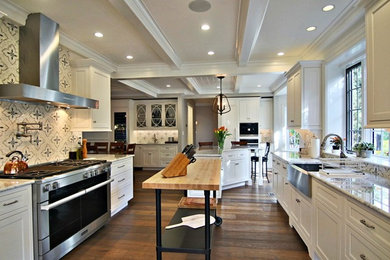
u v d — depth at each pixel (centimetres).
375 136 275
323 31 308
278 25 291
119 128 809
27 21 261
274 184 432
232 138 756
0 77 245
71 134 357
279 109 738
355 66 328
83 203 272
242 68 444
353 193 157
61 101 263
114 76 477
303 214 260
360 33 261
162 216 362
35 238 211
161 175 194
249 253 251
